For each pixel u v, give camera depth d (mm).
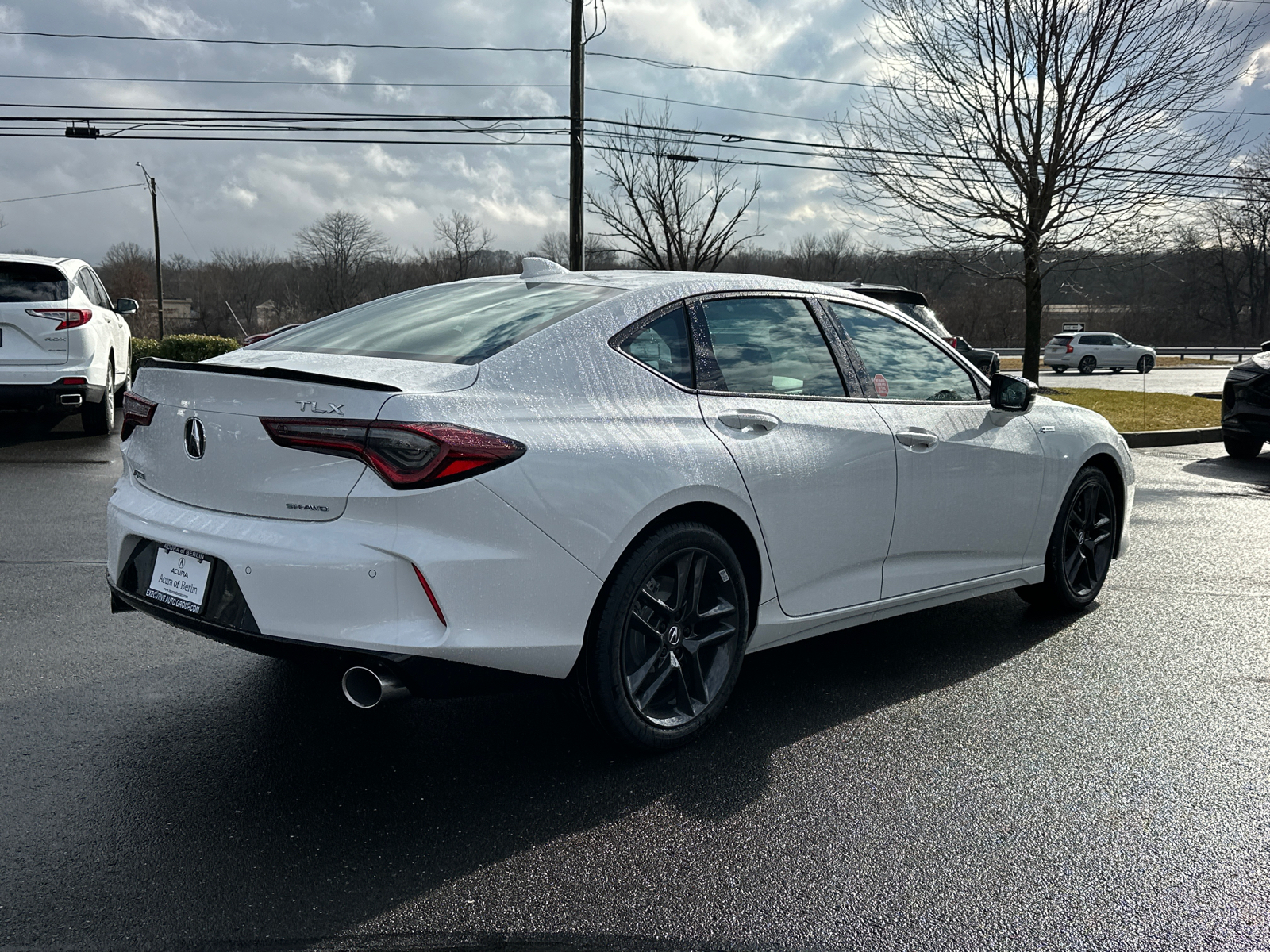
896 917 2295
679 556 3096
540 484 2717
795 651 4289
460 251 62500
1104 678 3973
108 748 3102
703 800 2857
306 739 3205
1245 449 11359
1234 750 3301
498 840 2598
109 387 10484
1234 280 68438
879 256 16641
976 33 14391
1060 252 15641
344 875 2408
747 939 2195
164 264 85812
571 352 2986
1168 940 2236
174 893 2303
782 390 3486
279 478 2664
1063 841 2672
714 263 24016
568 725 3379
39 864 2414
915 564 3957
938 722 3492
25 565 5297
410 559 2557
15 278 9633
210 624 2732
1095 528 4910
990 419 4215
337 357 3059
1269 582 5562
